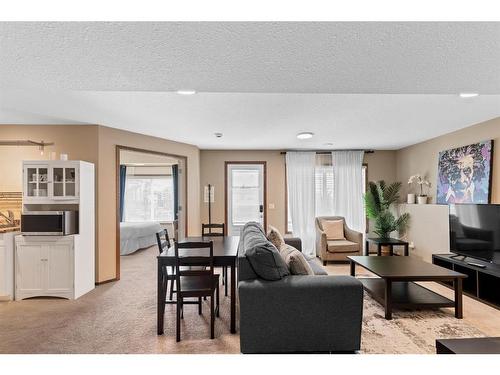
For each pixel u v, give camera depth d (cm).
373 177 720
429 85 220
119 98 337
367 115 409
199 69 192
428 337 290
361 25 141
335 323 257
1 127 461
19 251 398
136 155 901
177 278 288
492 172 430
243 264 271
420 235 578
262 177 718
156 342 281
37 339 287
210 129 496
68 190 421
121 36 150
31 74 197
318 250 647
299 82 215
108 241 477
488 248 383
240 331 257
